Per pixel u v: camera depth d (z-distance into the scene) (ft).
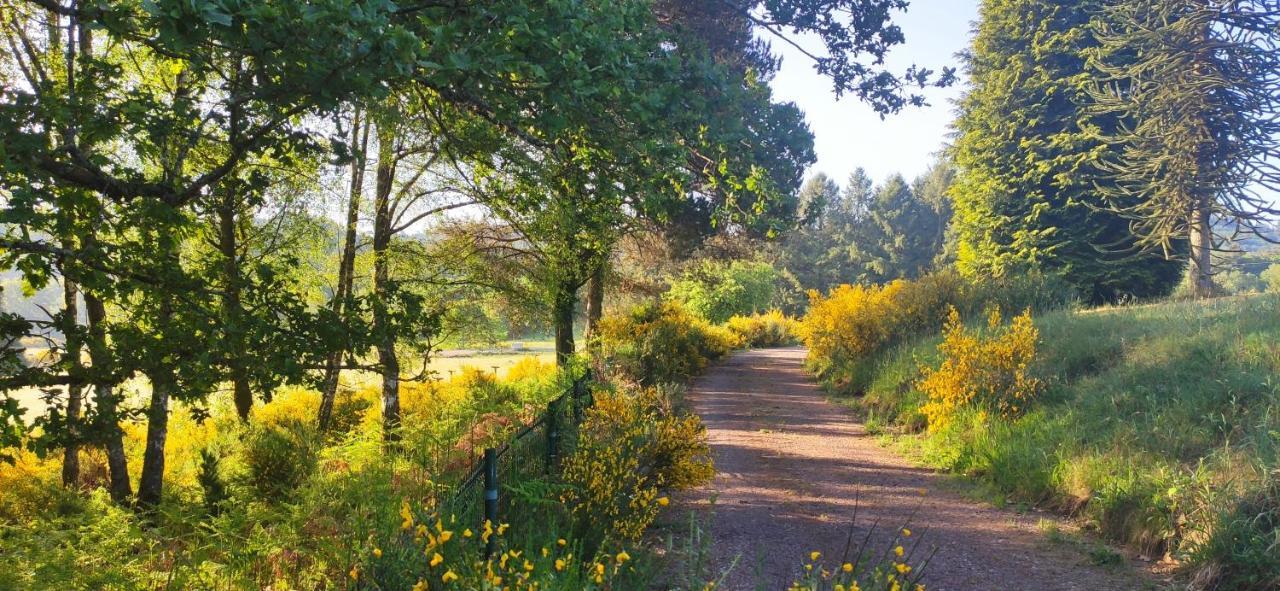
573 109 20.86
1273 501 19.44
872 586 13.75
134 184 21.20
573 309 68.95
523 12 18.17
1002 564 20.67
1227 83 67.97
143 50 31.58
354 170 46.06
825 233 298.76
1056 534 23.11
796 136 27.12
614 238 55.88
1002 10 95.30
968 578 19.61
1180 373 31.94
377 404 62.59
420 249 52.21
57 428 20.83
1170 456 24.97
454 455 27.58
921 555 21.42
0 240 18.37
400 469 24.41
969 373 39.09
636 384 53.01
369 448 30.09
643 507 21.76
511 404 45.75
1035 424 33.42
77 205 20.04
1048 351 42.93
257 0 15.21
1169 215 73.00
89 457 42.29
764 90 26.63
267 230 40.01
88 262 20.27
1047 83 89.35
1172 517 21.16
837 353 70.44
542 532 18.03
